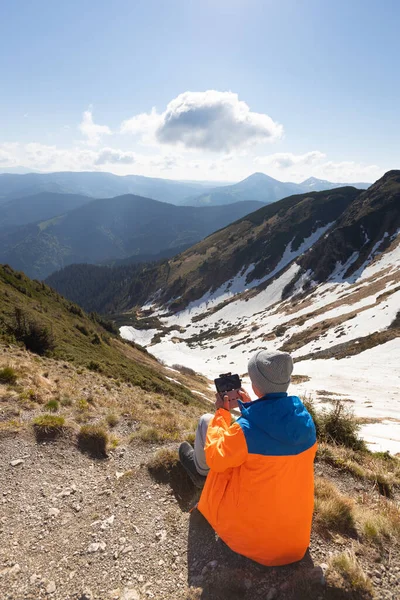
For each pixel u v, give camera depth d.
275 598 2.53
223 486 2.75
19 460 5.12
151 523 3.73
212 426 2.92
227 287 142.12
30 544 3.47
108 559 3.21
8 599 2.78
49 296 60.25
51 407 7.58
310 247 141.50
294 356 59.44
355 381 40.59
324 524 3.58
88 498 4.35
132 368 33.50
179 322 126.62
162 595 2.74
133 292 191.00
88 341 37.66
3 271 52.44
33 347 21.25
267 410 2.45
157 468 4.76
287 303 107.38
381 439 18.56
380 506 4.50
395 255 99.69
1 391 7.88
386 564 3.06
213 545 3.21
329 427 9.40
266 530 2.55
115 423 7.52
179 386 37.66
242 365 68.25
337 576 2.65
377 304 66.44
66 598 2.79
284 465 2.38
